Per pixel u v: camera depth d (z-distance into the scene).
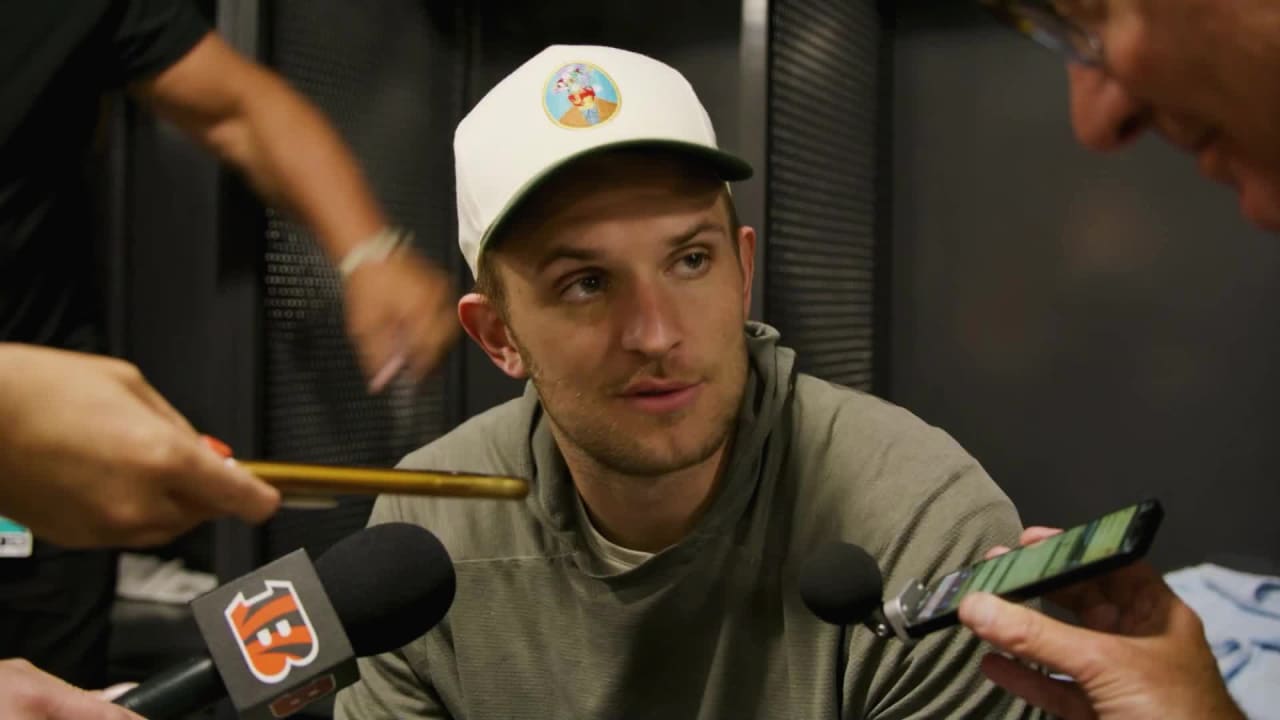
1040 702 0.60
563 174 0.74
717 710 0.83
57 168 1.27
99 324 1.42
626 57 0.81
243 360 1.32
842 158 1.52
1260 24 0.31
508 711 0.89
